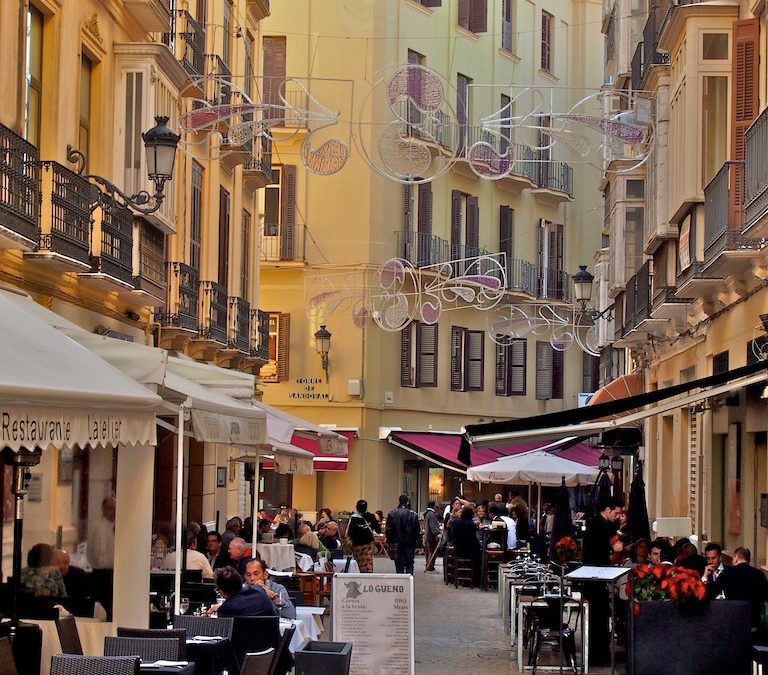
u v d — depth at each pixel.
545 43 51.66
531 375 50.84
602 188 38.03
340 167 18.92
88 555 16.02
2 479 16.34
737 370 16.03
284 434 20.67
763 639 15.20
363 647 14.90
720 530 23.33
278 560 22.80
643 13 32.66
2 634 12.18
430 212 45.28
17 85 16.97
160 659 10.91
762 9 19.98
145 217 21.31
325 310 42.31
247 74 32.62
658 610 14.43
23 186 16.28
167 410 13.09
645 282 27.52
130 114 21.56
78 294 19.61
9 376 8.74
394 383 44.25
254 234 34.41
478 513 36.62
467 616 24.84
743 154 20.02
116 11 21.55
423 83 19.14
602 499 27.77
